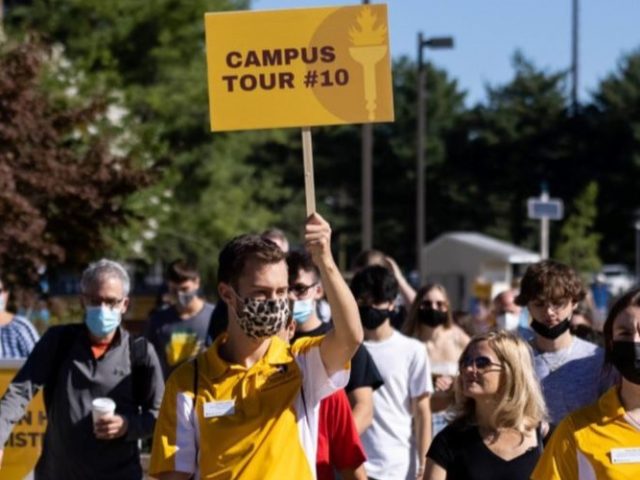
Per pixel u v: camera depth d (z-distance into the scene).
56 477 7.31
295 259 7.67
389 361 8.09
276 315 5.01
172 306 11.20
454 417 5.88
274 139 45.81
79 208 18.06
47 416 7.39
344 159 75.81
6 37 25.25
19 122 17.53
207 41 5.50
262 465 4.95
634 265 72.19
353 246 76.75
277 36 5.48
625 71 75.06
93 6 38.59
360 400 7.38
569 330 7.29
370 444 8.03
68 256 18.45
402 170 76.75
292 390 5.08
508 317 10.33
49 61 26.27
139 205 26.20
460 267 41.06
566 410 7.08
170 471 5.05
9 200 16.38
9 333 10.21
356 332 4.99
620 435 5.07
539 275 7.21
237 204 42.66
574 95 63.22
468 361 5.75
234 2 40.97
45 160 17.67
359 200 77.06
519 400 5.70
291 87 5.47
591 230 67.00
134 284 37.59
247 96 5.49
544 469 5.18
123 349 7.32
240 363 5.12
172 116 39.91
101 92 25.03
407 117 77.62
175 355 10.77
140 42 39.56
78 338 7.31
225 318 8.66
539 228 73.00
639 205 72.06
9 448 8.89
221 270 5.12
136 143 27.45
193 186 41.47
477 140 75.44
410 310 9.55
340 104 5.46
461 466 5.71
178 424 5.08
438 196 76.19
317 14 5.47
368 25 5.45
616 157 73.56
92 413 7.12
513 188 74.56
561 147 73.81
